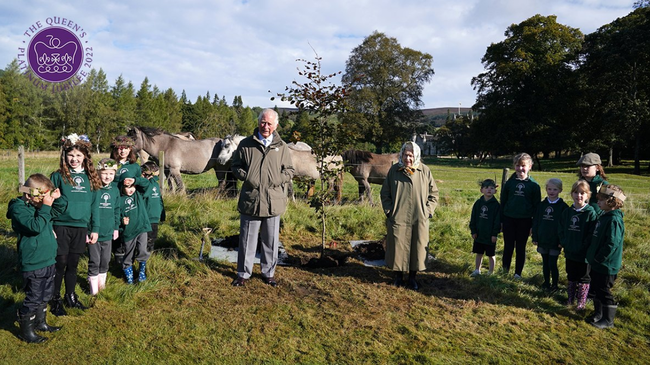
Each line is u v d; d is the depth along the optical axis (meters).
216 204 8.59
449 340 3.61
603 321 4.00
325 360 3.24
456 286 4.92
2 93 51.00
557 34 35.12
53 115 55.50
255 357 3.25
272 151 4.60
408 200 4.66
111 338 3.46
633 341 3.72
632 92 31.20
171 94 82.31
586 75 33.56
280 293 4.54
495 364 3.25
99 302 4.04
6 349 3.23
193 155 9.81
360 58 43.38
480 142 38.50
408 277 5.10
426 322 3.92
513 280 4.98
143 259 4.64
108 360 3.13
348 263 5.63
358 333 3.68
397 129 43.75
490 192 5.16
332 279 4.98
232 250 5.90
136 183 4.57
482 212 5.23
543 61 34.56
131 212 4.47
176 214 7.55
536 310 4.30
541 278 5.13
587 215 4.23
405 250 4.67
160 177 9.02
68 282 3.88
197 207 8.23
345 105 5.62
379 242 6.32
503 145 34.91
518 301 4.50
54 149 54.28
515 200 5.10
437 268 5.56
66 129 55.44
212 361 3.18
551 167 37.47
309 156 9.27
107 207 4.13
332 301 4.36
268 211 4.57
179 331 3.63
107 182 4.11
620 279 5.18
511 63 35.00
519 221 5.09
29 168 16.03
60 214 3.70
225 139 9.89
